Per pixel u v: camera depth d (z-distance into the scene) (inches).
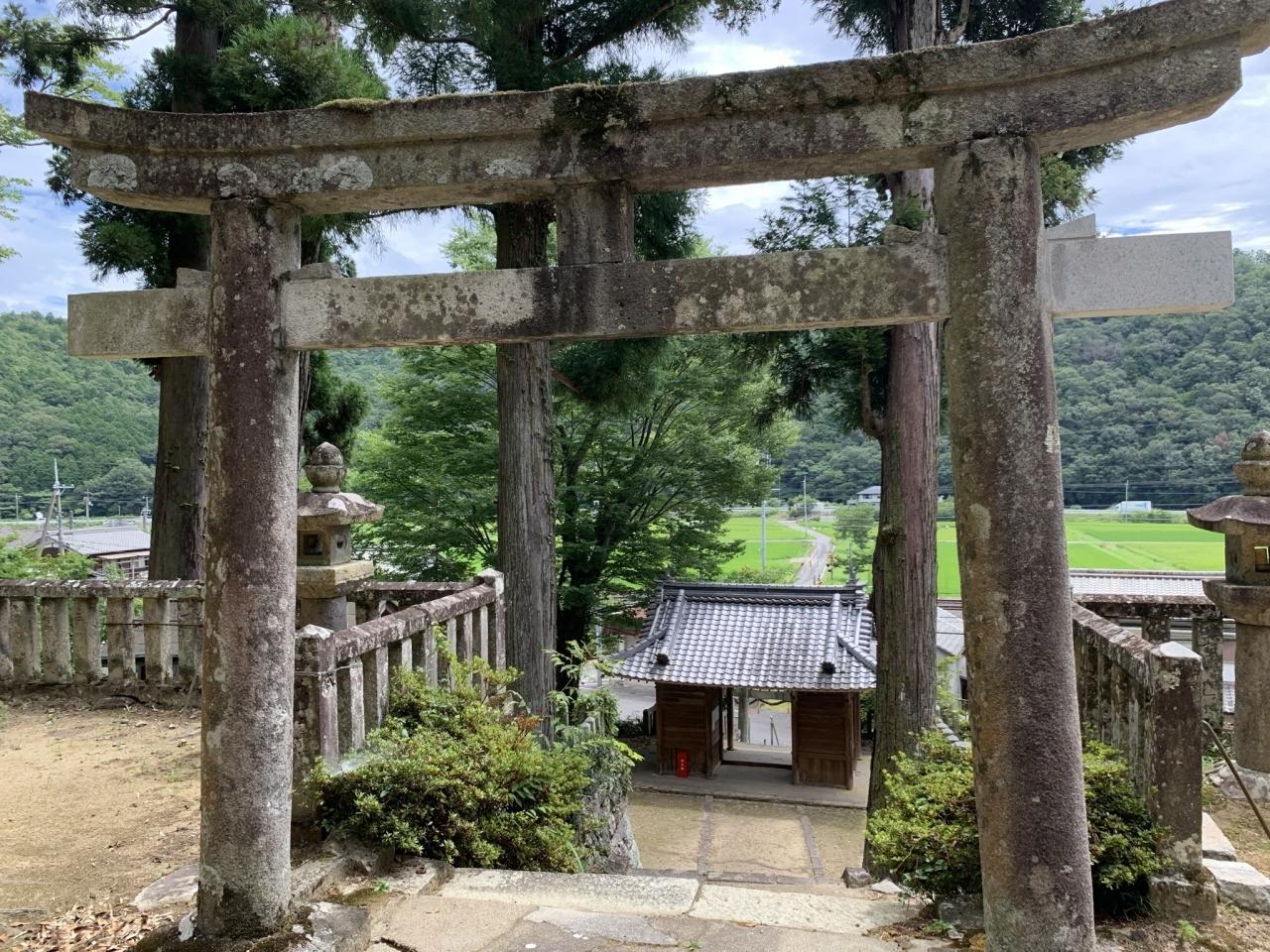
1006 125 91.5
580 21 344.2
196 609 246.7
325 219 306.5
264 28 295.0
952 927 112.7
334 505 188.2
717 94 95.9
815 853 379.6
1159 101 87.9
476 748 146.2
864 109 94.7
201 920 104.7
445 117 100.3
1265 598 169.0
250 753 103.3
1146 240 91.6
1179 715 116.6
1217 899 117.1
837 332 340.8
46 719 233.5
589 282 99.3
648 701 780.6
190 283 109.5
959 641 591.2
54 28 349.7
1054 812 88.7
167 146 104.8
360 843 133.1
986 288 91.0
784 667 482.0
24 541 840.9
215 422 104.9
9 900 128.5
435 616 176.6
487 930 113.4
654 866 358.9
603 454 561.0
